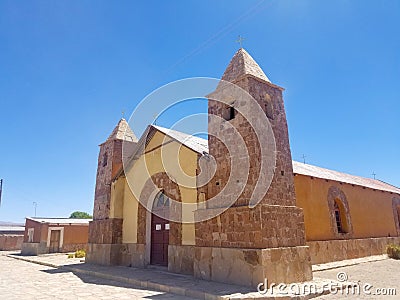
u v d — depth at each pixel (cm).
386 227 1839
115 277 1067
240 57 1032
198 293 746
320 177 1437
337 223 1516
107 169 1602
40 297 781
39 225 2580
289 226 884
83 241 2712
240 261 827
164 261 1238
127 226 1458
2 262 1920
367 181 2133
